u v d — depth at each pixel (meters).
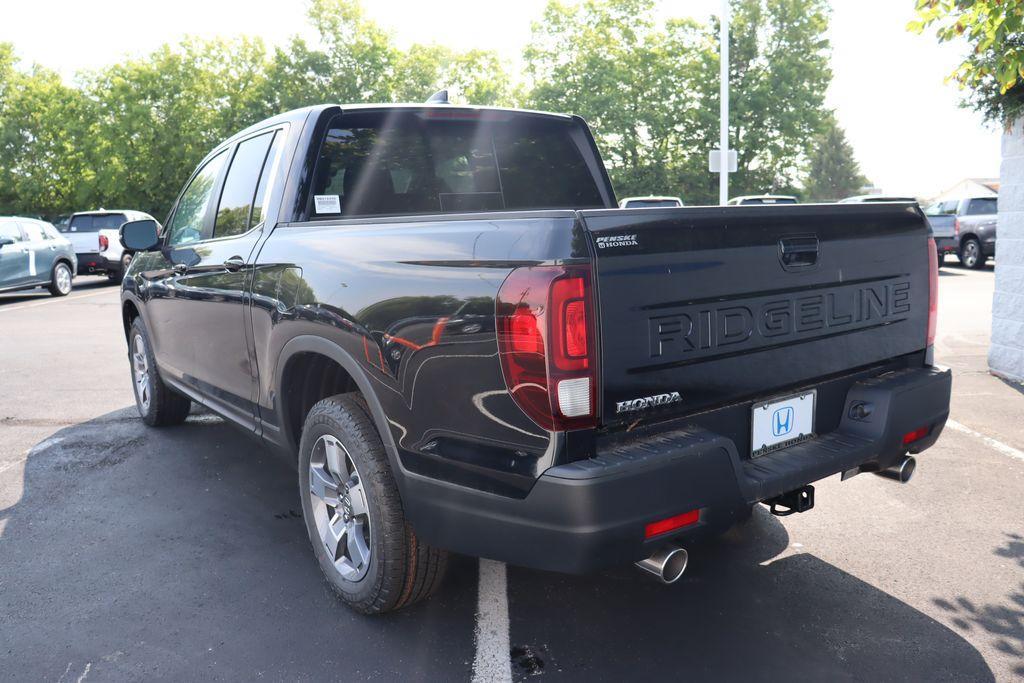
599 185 4.27
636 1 40.53
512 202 3.94
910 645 2.69
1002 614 2.90
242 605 3.02
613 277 2.13
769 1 39.62
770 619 2.88
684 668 2.57
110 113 42.06
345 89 43.31
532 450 2.16
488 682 2.50
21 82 45.62
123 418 5.86
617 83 40.00
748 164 41.06
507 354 2.16
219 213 4.06
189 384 4.44
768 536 3.62
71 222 19.73
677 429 2.36
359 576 2.89
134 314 5.54
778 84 39.75
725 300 2.41
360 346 2.65
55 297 16.36
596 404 2.13
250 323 3.42
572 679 2.51
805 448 2.73
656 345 2.24
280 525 3.80
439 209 3.71
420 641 2.76
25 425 5.68
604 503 2.10
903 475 3.06
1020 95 6.29
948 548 3.47
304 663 2.62
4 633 2.83
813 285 2.68
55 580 3.24
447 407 2.36
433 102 4.04
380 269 2.60
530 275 2.12
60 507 4.05
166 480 4.45
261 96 42.72
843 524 3.76
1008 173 6.78
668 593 3.09
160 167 42.38
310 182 3.38
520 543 2.24
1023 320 6.69
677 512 2.22
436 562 2.76
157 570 3.33
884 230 2.96
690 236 2.30
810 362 2.71
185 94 42.25
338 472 2.94
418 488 2.50
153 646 2.74
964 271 19.88
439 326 2.35
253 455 4.88
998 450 4.87
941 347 8.51
